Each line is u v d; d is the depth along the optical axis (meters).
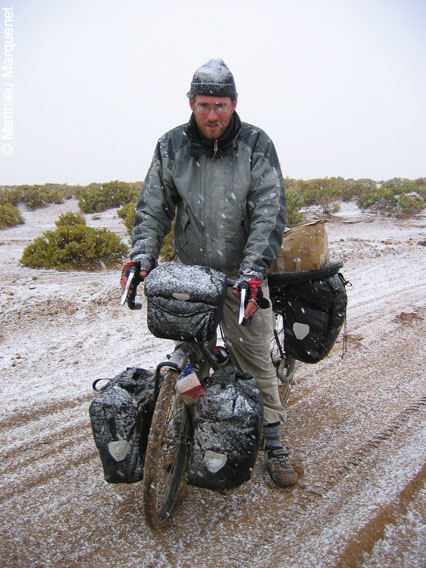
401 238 15.51
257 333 3.19
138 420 2.74
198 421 2.72
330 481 3.29
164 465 2.92
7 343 5.85
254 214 2.93
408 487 3.21
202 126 2.80
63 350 5.68
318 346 3.49
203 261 3.09
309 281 3.38
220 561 2.61
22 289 7.97
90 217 22.52
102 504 3.09
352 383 4.89
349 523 2.87
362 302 7.70
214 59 2.81
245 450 2.66
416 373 5.12
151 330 2.72
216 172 2.92
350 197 26.42
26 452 3.68
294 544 2.72
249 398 2.74
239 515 2.98
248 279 2.74
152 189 3.05
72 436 3.92
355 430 3.98
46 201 27.84
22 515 2.99
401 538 2.79
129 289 2.95
